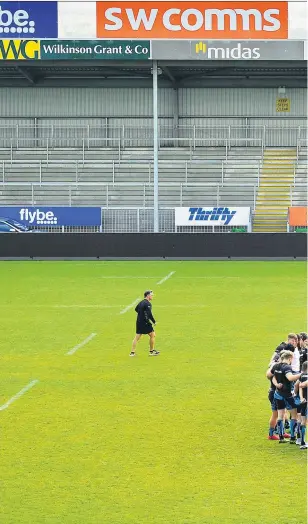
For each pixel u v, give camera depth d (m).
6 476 16.36
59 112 74.00
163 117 73.69
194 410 20.97
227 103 73.50
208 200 68.75
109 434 19.03
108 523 14.16
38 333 31.70
